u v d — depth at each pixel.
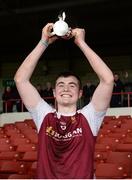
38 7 20.02
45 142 3.24
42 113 3.38
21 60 26.70
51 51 26.19
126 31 23.83
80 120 3.28
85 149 3.20
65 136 3.22
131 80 25.36
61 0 19.66
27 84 3.41
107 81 3.27
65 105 3.37
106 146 10.60
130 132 12.84
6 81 26.55
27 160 9.40
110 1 19.48
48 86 18.22
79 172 3.12
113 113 16.86
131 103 18.28
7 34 24.44
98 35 24.53
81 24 22.66
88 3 19.42
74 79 3.39
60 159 3.17
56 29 3.29
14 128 15.25
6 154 10.04
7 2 19.98
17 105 18.50
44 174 3.16
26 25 22.61
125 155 8.31
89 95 17.19
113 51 25.39
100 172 7.17
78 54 26.06
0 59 27.16
